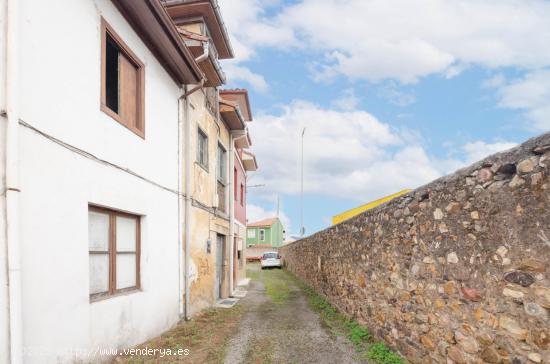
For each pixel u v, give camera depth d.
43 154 3.59
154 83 6.35
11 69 3.14
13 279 3.04
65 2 4.02
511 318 2.86
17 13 3.21
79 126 4.19
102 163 4.64
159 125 6.50
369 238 6.32
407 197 4.86
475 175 3.37
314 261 12.59
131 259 5.55
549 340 2.51
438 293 3.97
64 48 3.97
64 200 3.88
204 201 8.99
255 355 5.20
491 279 3.11
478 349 3.26
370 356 5.00
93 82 4.50
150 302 5.85
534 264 2.65
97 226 4.71
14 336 3.02
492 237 3.11
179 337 6.02
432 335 4.09
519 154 2.84
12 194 3.08
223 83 9.08
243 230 18.50
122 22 5.26
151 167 6.10
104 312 4.52
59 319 3.71
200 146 9.13
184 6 8.88
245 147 15.33
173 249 6.92
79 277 4.06
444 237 3.88
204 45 7.67
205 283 8.85
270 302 10.28
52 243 3.66
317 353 5.27
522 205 2.79
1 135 3.09
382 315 5.63
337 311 8.55
